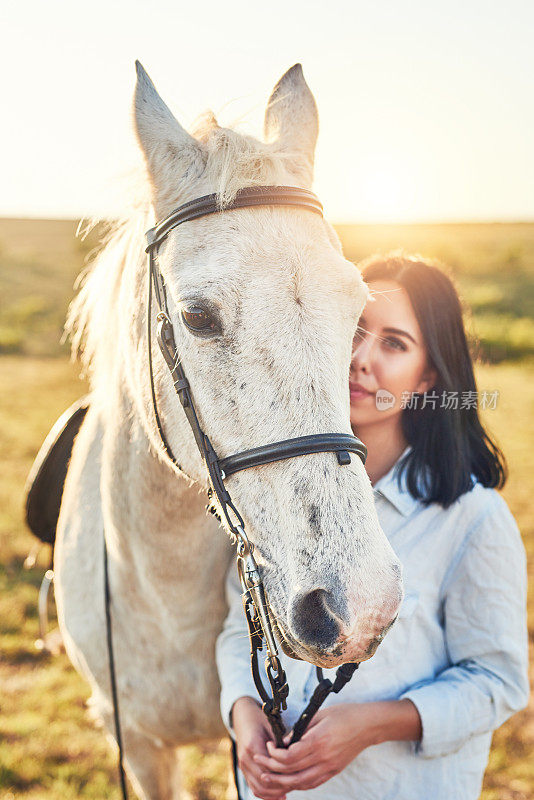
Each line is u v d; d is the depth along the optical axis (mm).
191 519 1557
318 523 1058
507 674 1419
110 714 2016
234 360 1157
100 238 1818
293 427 1112
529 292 14930
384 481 1489
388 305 1504
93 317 1812
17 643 3822
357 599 1007
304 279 1167
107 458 1692
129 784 2803
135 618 1788
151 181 1381
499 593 1424
